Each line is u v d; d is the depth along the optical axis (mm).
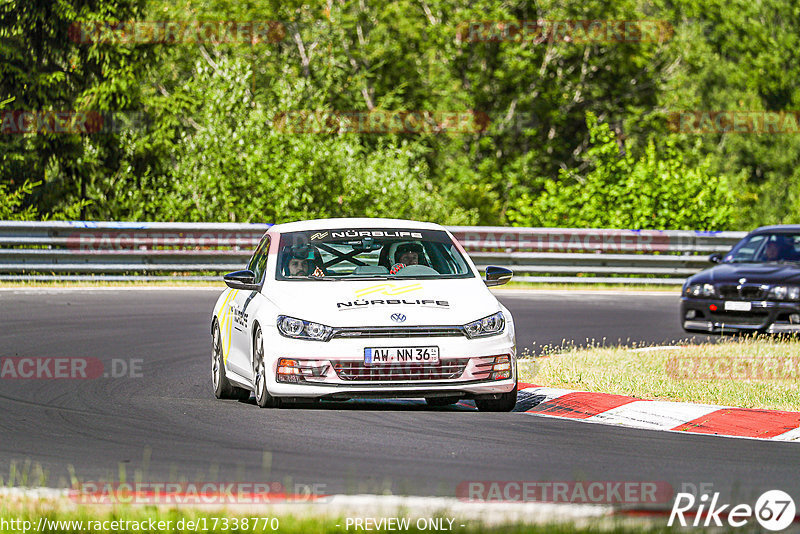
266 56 137375
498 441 27062
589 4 149500
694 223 93750
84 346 45500
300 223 34938
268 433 27750
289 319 30000
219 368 34344
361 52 149250
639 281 79062
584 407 32094
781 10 198375
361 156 103312
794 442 27828
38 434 27828
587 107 155500
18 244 70938
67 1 105750
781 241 55594
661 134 154375
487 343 30109
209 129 95750
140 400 33531
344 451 25562
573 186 98125
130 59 109375
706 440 27875
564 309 63375
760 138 183625
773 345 47469
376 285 31406
